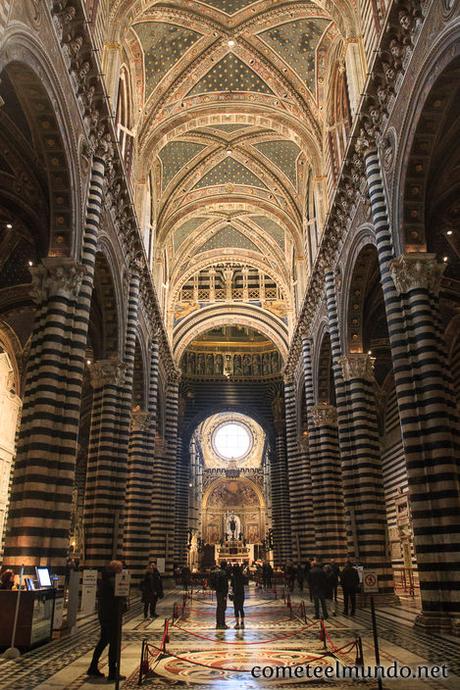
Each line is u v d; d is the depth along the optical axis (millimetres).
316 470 25984
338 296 21328
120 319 20000
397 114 14656
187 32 23453
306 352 28312
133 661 9062
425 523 12039
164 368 36250
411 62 13688
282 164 30672
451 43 11664
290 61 24453
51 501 12188
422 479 12375
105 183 17156
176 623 14258
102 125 16109
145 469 26000
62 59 13414
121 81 22344
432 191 15234
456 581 11367
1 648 9562
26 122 13875
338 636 11492
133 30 22297
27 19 11203
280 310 40938
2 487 27062
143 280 24484
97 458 18391
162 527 33656
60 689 7059
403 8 13664
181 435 47438
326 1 20547
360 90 18297
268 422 48031
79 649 10000
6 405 27234
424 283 13664
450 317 24078
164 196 31141
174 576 37156
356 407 19047
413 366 13273
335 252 21797
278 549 45688
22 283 21250
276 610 18266
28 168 15016
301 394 33656
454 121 13922
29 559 11305
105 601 7973
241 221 36344
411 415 12898
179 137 28656
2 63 10289
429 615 11508
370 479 18062
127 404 19688
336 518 24109
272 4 22500
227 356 49250
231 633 12508
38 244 15648
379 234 15242
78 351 13656
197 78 25125
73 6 13250
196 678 7805
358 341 20172
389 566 17203
